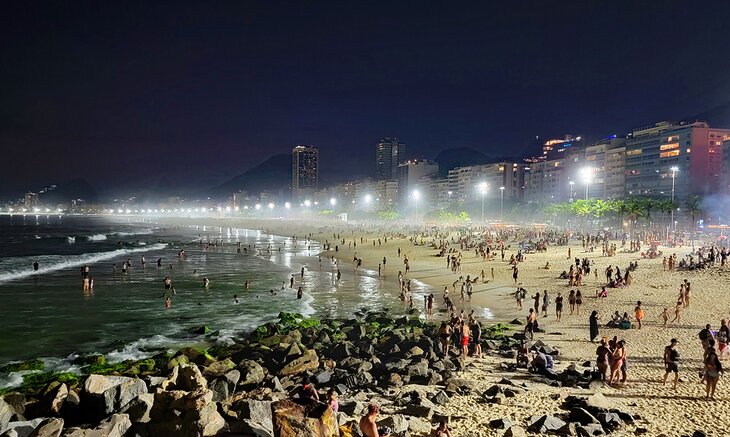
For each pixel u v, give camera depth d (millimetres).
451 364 25734
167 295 51719
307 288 57062
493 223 179625
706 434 16125
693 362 25203
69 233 187125
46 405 18203
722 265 51906
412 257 86438
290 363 25797
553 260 70125
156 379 19297
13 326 37844
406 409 18359
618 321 33656
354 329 35250
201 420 14102
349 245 113188
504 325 36219
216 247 117500
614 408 18219
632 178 175250
